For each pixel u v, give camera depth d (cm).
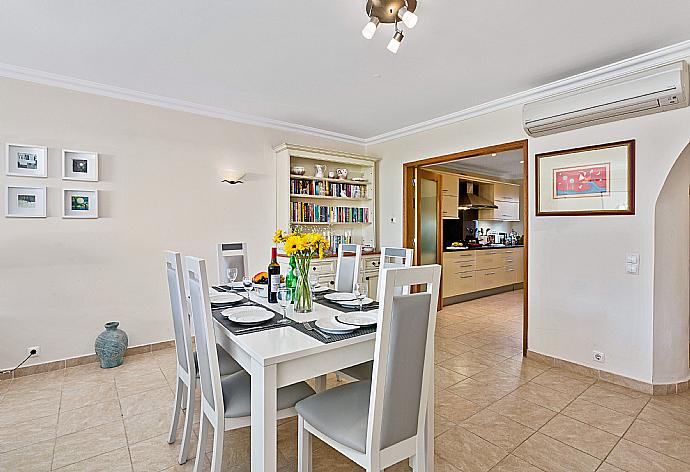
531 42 249
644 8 210
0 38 246
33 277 307
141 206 356
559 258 323
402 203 477
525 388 284
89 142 328
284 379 150
